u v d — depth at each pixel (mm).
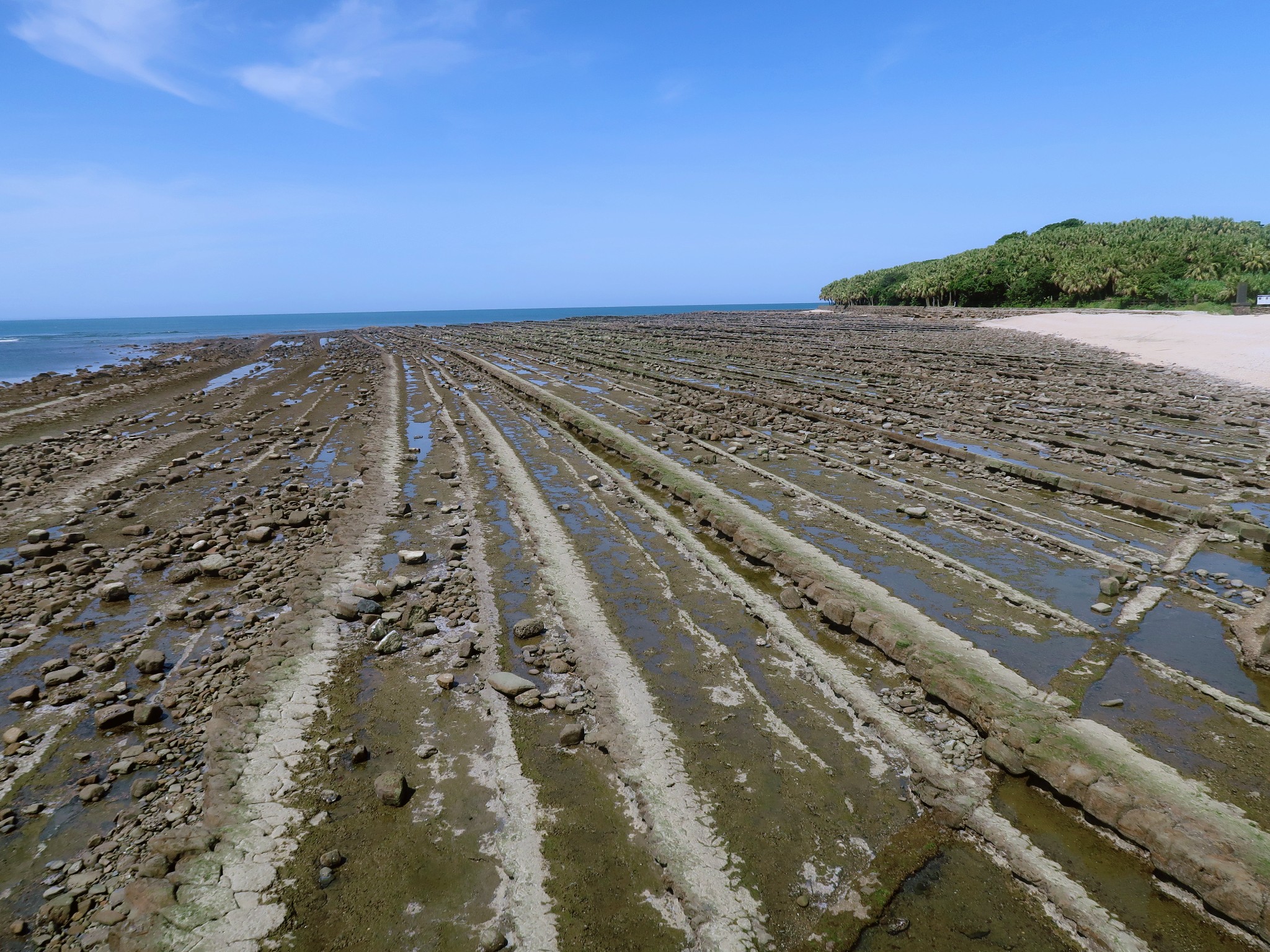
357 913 4660
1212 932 4531
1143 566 10398
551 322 103938
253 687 7266
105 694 7176
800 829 5391
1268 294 57938
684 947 4449
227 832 5316
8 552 11477
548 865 5051
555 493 14234
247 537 11805
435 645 8102
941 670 7113
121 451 18844
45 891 4895
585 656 7859
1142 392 25109
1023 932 4582
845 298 115250
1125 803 5309
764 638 8297
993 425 19938
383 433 20609
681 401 25578
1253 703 6996
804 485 14648
